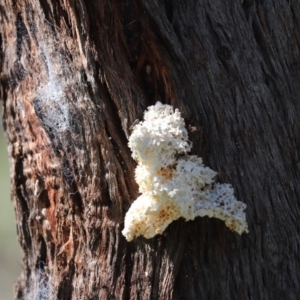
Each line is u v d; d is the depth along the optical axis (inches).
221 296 46.5
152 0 45.9
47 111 48.4
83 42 46.6
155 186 45.7
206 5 46.2
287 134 47.1
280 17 47.3
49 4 47.6
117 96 46.5
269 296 46.8
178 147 45.7
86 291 48.1
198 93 46.2
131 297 47.2
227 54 46.4
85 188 47.8
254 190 46.6
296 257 47.2
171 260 46.5
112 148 47.0
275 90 47.0
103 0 46.3
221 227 46.4
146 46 46.3
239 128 46.4
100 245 47.8
